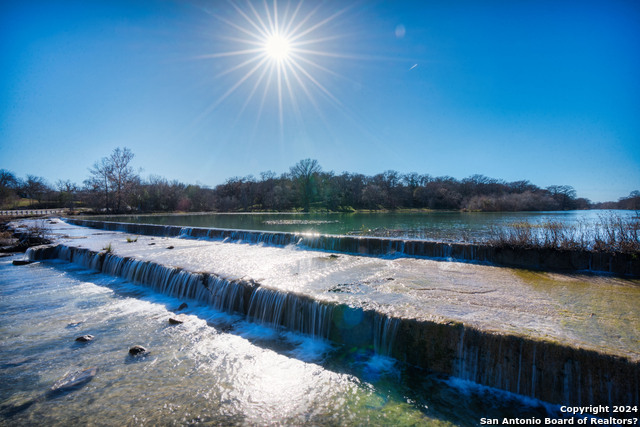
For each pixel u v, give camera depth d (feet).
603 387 14.12
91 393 16.42
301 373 18.22
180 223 122.52
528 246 36.09
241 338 23.00
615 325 17.98
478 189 326.03
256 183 301.84
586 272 32.60
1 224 94.68
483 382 16.62
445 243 41.22
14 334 23.67
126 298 32.40
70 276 41.42
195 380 17.60
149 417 14.55
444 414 14.57
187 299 31.63
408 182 328.08
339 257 42.63
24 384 17.26
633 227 34.22
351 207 284.20
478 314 19.85
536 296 24.14
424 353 18.37
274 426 13.93
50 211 172.24
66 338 23.03
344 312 21.42
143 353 20.65
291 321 23.99
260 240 58.70
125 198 182.60
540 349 15.31
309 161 289.74
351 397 15.94
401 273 32.32
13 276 41.45
